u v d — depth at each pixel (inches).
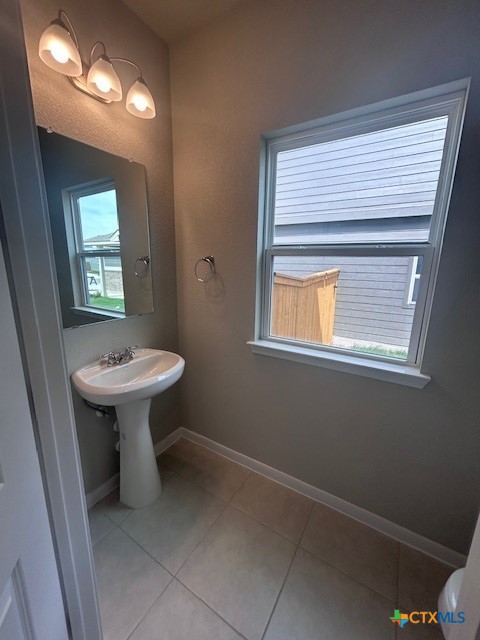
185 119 60.7
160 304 68.3
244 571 46.6
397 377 46.9
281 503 59.9
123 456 57.4
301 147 52.9
